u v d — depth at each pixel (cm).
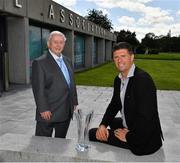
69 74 394
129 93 298
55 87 372
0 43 1205
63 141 338
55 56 376
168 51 10212
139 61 4303
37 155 304
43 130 378
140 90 288
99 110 832
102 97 1066
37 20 1503
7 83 1165
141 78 292
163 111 838
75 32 2475
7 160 312
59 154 299
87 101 980
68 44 2209
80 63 2739
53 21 1734
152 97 286
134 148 294
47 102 364
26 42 1376
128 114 304
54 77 370
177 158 293
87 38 2902
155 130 295
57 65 374
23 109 827
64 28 2058
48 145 325
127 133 300
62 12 1895
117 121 353
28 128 630
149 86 289
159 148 308
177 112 827
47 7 1620
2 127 637
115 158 290
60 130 392
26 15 1366
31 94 1089
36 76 363
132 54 306
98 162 287
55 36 371
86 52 2909
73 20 2197
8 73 1281
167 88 1368
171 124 682
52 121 376
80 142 324
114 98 337
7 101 949
